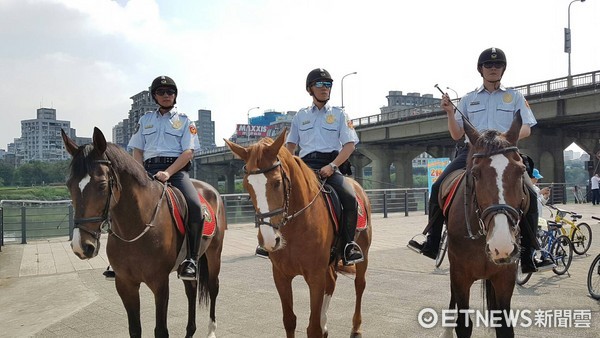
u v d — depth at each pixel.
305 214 4.17
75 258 11.34
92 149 3.88
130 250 4.28
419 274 8.85
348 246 4.75
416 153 45.31
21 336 5.84
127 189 4.14
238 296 7.48
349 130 5.13
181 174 5.15
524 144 31.56
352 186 5.14
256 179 3.77
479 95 4.80
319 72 5.14
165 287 4.44
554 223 8.73
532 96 26.84
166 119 5.34
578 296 6.86
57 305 7.30
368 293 7.39
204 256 5.57
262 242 3.76
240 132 98.25
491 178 3.46
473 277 4.14
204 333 5.74
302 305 6.80
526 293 7.09
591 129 34.06
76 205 3.71
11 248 12.95
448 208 4.44
